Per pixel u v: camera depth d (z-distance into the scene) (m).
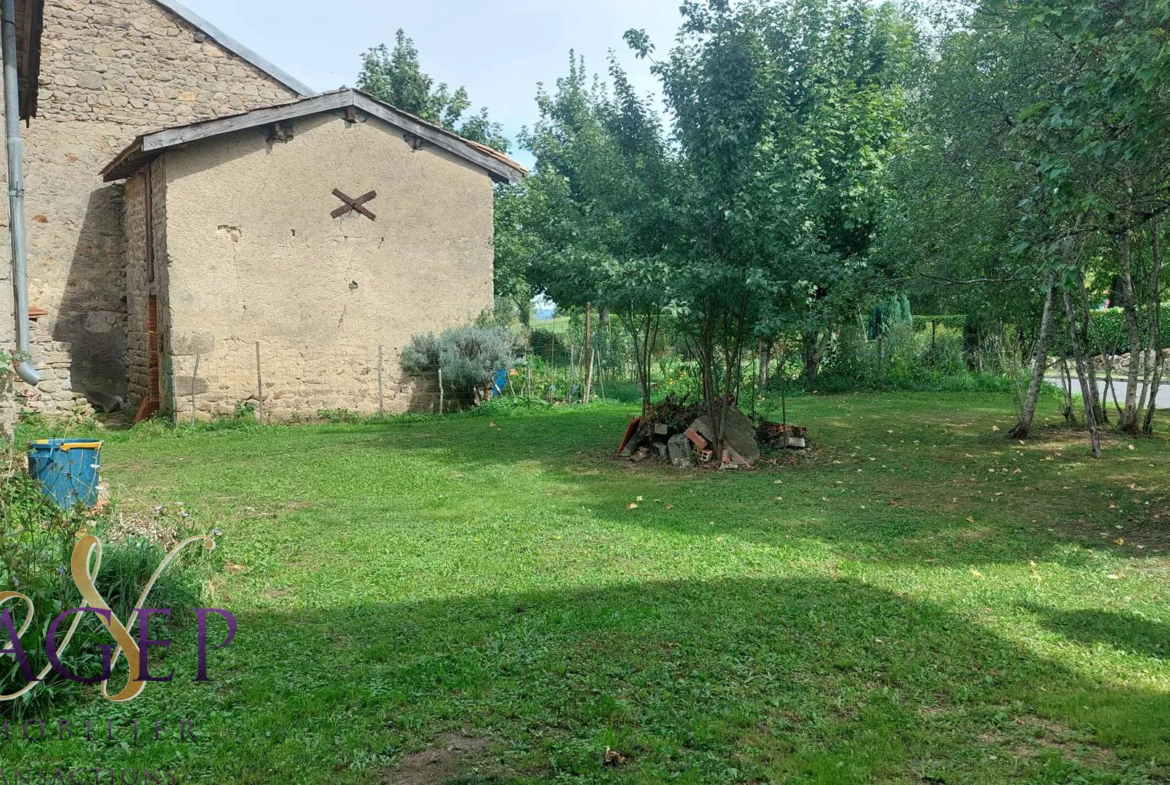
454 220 15.18
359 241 14.38
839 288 9.88
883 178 13.20
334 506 7.59
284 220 13.74
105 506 5.80
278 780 2.94
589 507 7.62
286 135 13.65
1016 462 10.03
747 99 9.45
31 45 10.54
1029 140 7.09
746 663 3.98
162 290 13.29
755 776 3.00
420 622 4.53
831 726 3.37
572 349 18.27
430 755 3.13
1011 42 9.20
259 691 3.60
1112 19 5.85
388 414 14.74
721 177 9.38
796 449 10.88
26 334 9.76
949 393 19.20
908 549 6.14
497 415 14.81
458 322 15.34
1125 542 6.30
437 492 8.30
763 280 8.88
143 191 14.09
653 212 9.84
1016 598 4.95
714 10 9.50
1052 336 13.21
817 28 16.41
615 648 4.14
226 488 8.36
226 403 13.46
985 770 3.03
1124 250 11.62
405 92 24.50
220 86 16.16
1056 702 3.56
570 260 10.66
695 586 5.18
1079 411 15.25
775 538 6.45
